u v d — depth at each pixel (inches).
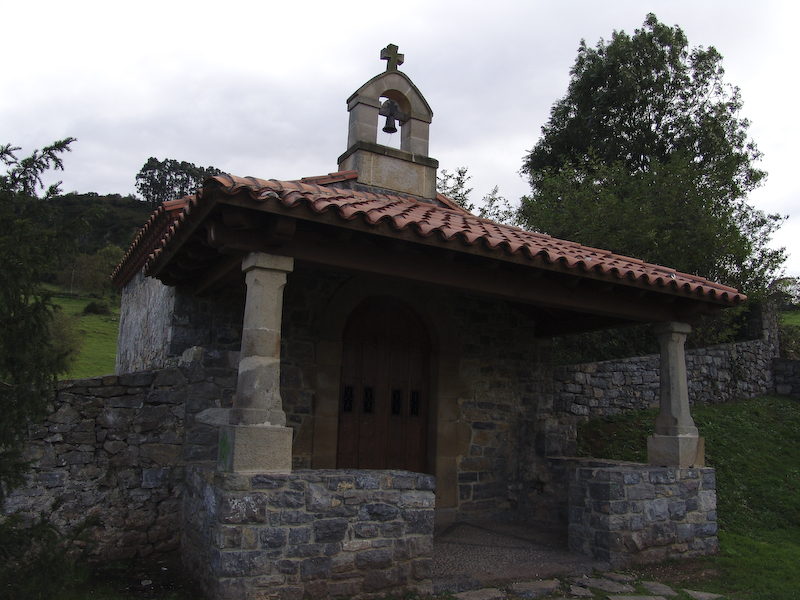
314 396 262.4
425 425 299.6
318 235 188.1
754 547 269.6
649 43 736.3
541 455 306.8
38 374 147.1
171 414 235.5
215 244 177.3
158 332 279.0
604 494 239.0
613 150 705.6
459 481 296.8
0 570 143.4
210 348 247.4
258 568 164.6
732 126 740.7
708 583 225.6
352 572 177.8
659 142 719.7
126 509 222.2
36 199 150.4
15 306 142.2
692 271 502.0
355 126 289.4
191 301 248.4
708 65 744.3
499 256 199.5
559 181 598.5
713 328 538.9
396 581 184.5
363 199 216.2
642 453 372.8
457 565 223.5
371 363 288.7
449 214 255.3
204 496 190.1
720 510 314.3
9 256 137.1
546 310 317.7
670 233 498.3
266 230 177.3
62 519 211.5
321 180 268.4
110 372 746.8
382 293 286.4
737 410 457.4
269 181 188.5
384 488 186.9
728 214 524.7
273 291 180.1
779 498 329.1
